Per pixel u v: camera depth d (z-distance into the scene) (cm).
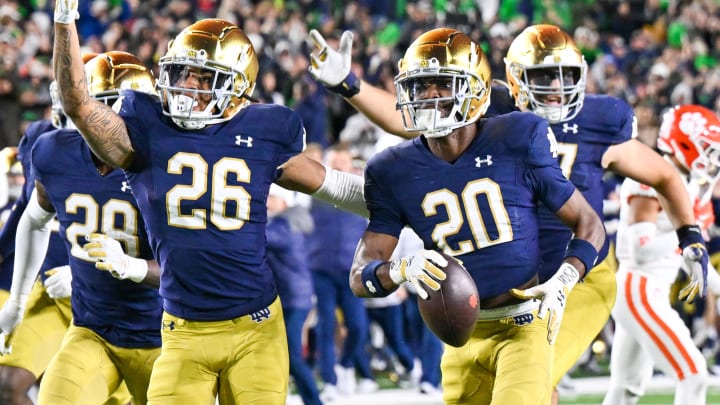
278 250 2684
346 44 1784
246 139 1487
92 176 1633
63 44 1362
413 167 1505
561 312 1419
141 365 1709
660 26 5372
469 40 1508
